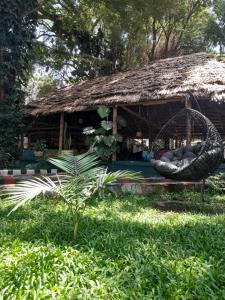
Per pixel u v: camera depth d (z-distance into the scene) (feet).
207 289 8.61
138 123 47.78
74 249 11.35
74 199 12.71
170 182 27.81
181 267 9.84
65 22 56.70
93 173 13.16
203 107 39.32
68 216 16.28
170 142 50.06
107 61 63.82
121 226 14.61
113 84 38.81
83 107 35.86
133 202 21.71
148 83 33.50
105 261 10.36
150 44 73.05
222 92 27.71
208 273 9.34
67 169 13.41
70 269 9.78
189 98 28.55
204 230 14.08
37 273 9.28
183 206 21.31
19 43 37.65
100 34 63.00
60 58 60.85
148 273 9.54
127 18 56.59
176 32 74.02
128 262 10.39
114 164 33.91
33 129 47.21
